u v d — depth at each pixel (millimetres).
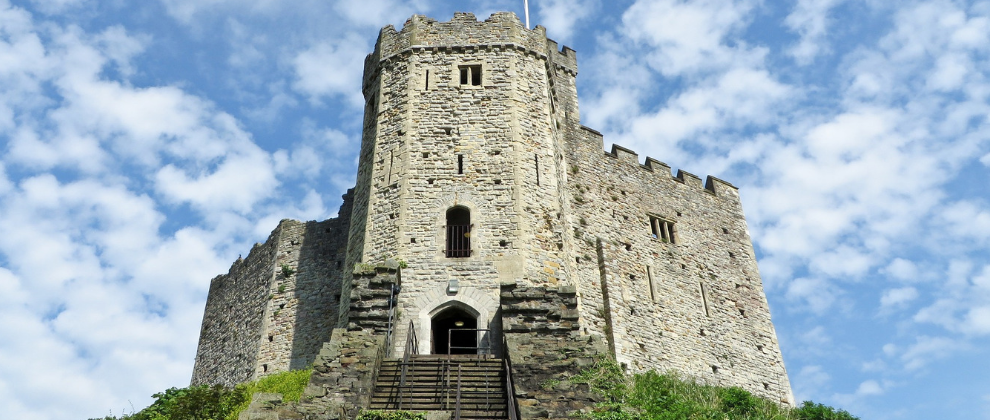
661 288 36062
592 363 21984
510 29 32094
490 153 28906
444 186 28141
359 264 25422
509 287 25094
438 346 27266
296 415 19312
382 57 32281
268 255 38531
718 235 40219
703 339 35844
